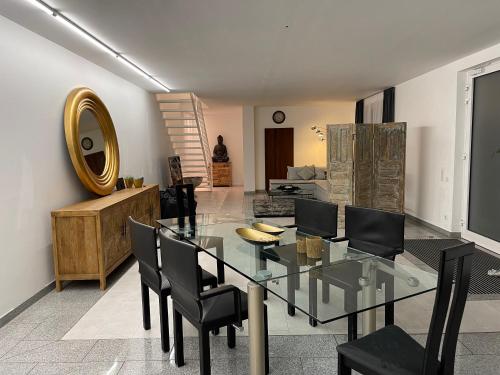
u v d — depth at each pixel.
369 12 3.08
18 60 3.20
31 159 3.37
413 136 6.43
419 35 3.76
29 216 3.31
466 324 2.72
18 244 3.14
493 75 4.49
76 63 4.27
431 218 5.89
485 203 4.71
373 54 4.53
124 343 2.58
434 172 5.74
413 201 6.53
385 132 6.01
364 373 1.55
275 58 4.63
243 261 2.49
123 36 3.58
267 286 2.07
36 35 3.47
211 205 8.36
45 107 3.62
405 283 2.13
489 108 4.59
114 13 2.96
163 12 2.96
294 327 2.76
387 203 6.15
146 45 3.92
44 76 3.60
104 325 2.85
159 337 2.66
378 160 6.10
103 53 4.23
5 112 3.02
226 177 12.03
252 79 6.04
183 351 2.38
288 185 8.82
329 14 3.11
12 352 2.49
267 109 10.61
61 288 3.55
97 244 3.50
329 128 6.04
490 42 4.07
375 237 2.84
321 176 9.68
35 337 2.69
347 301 1.91
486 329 2.65
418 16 3.19
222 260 2.51
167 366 2.30
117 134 5.55
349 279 2.19
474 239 4.92
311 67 5.22
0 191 2.94
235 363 2.33
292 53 4.39
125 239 4.17
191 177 9.45
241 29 3.45
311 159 10.80
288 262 2.46
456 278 1.42
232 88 6.97
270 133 10.70
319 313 1.78
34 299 3.31
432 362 1.42
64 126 3.91
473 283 3.50
